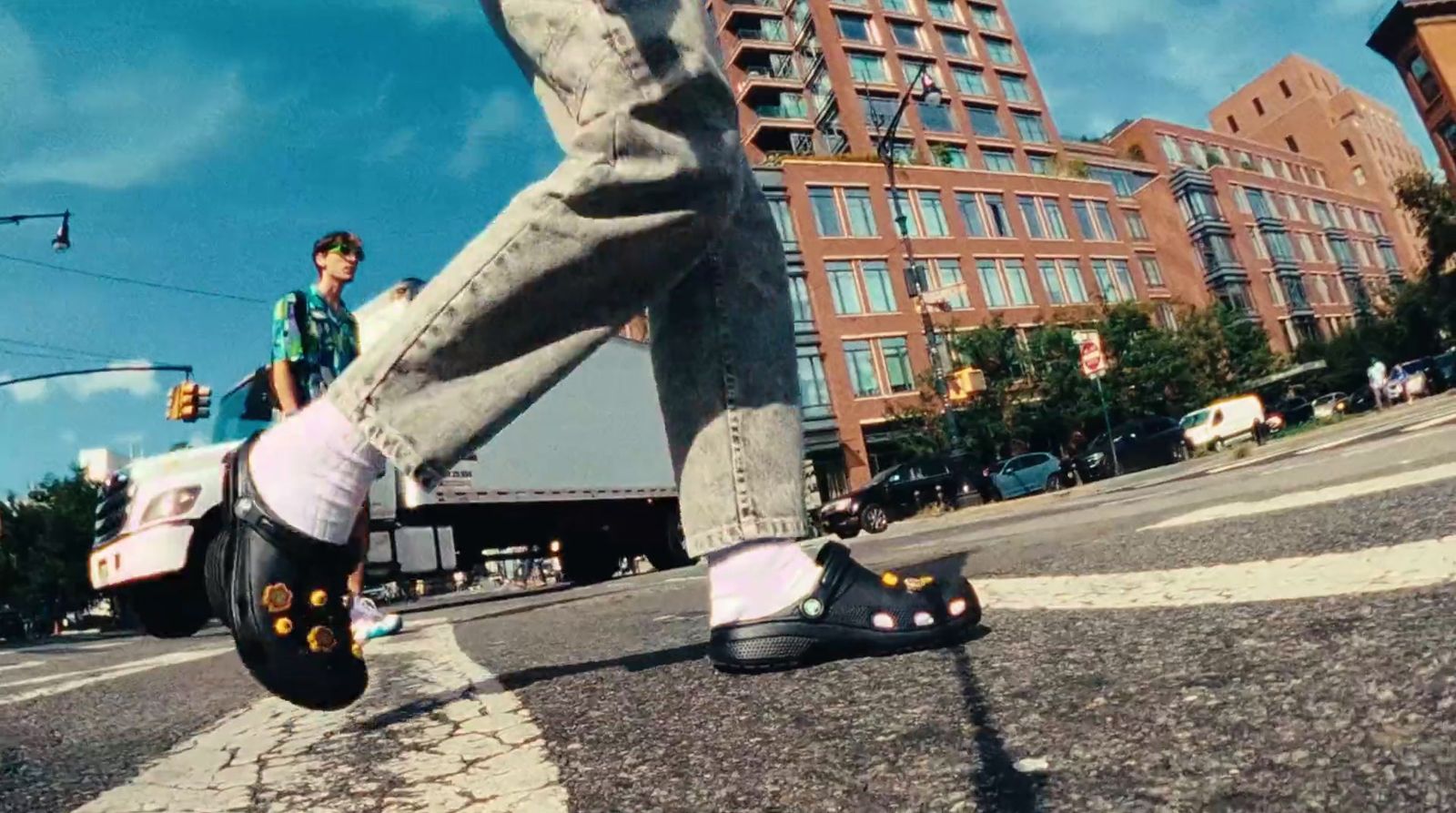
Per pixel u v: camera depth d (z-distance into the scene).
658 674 1.44
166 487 5.01
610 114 1.12
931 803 0.65
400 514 8.84
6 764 1.24
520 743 1.04
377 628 3.63
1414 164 67.12
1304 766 0.59
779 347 1.42
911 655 1.27
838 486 27.61
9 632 27.58
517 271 1.11
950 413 20.20
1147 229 40.53
